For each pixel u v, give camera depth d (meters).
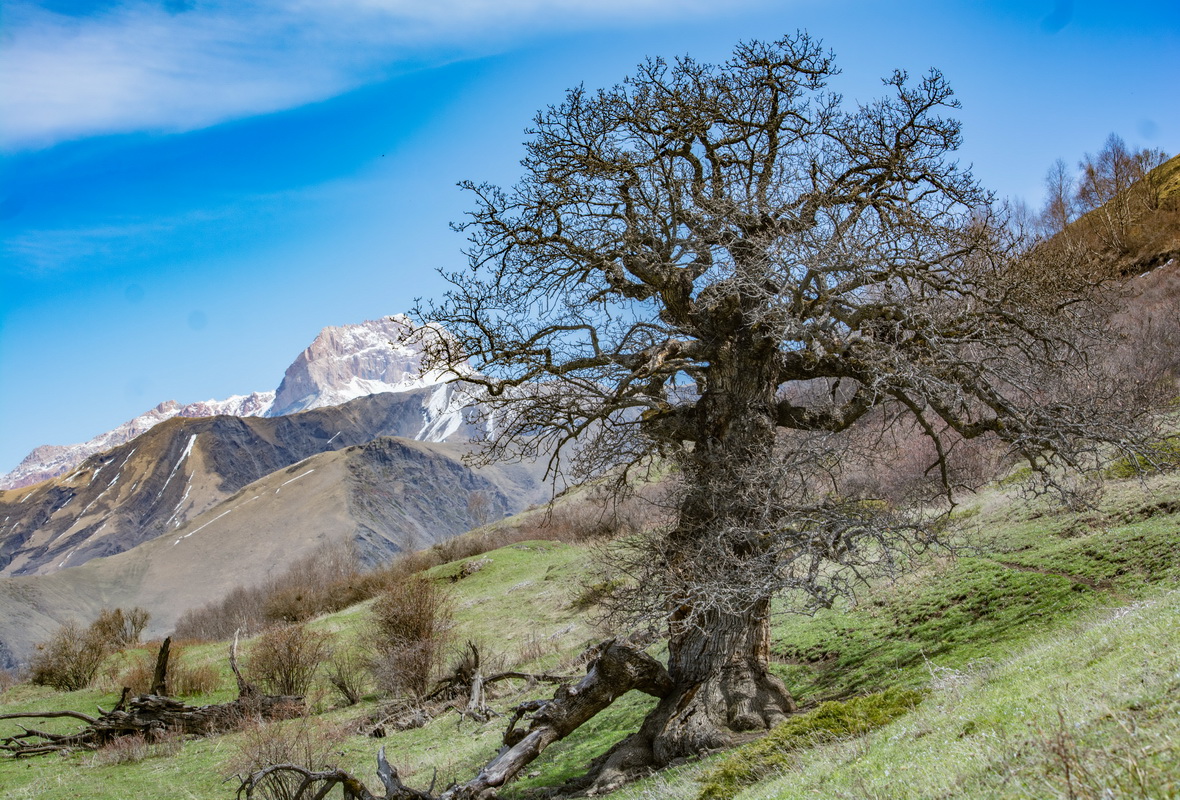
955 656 14.63
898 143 15.77
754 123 16.27
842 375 16.66
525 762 13.80
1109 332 16.56
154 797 20.69
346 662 33.47
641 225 16.06
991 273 15.08
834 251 13.97
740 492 14.31
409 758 21.09
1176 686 5.27
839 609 20.98
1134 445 14.59
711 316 16.14
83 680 37.84
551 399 15.99
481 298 15.54
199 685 34.41
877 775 6.74
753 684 14.73
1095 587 15.11
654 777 12.84
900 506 15.95
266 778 14.83
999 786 5.05
